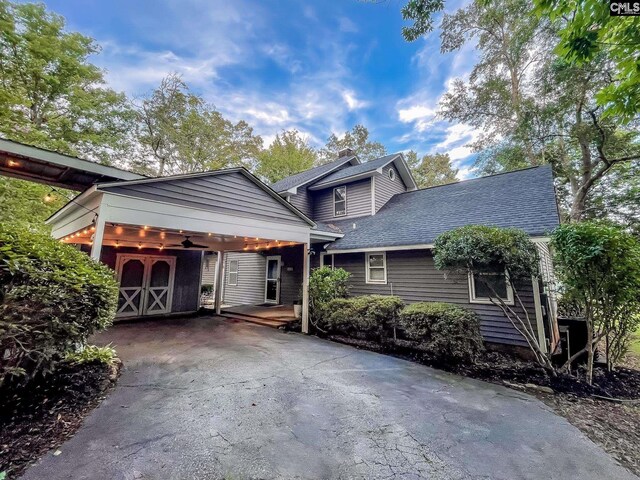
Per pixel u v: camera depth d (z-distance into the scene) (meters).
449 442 2.64
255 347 5.79
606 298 4.15
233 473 2.11
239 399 3.35
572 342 5.39
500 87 12.89
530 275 4.98
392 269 8.22
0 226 2.86
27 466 2.07
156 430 2.63
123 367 4.36
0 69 10.82
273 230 7.07
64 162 5.24
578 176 12.50
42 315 2.78
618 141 10.21
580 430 2.91
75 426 2.63
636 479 2.18
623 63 2.71
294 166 22.14
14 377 2.85
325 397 3.52
